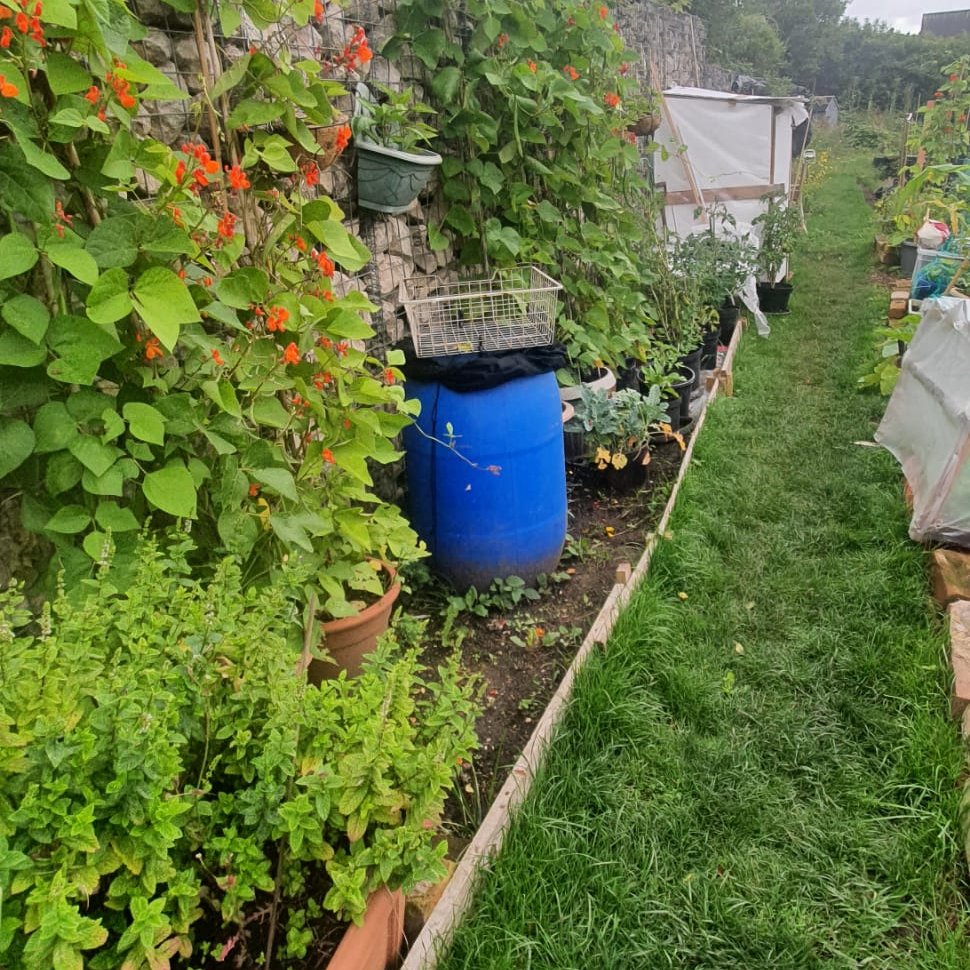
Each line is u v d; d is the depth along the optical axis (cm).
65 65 150
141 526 186
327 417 215
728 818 216
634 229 489
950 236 579
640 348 488
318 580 219
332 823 146
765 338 711
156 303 158
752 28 2986
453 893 180
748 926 186
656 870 200
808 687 270
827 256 1080
